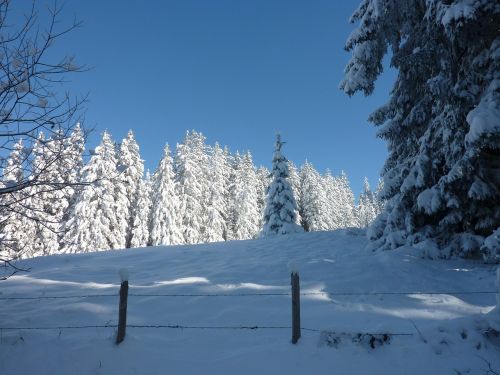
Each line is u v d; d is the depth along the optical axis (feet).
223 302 29.53
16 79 16.63
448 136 38.73
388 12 43.27
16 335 21.39
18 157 18.13
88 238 114.73
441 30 38.40
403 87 45.70
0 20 16.14
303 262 40.83
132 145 150.51
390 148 51.62
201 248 57.11
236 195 186.70
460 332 20.12
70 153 18.61
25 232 90.84
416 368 18.28
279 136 107.24
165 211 137.90
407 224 42.73
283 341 21.63
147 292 32.60
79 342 21.18
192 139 188.24
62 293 33.60
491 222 38.04
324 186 229.86
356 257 41.93
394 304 28.22
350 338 20.71
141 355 20.08
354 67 46.52
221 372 18.94
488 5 32.17
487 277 33.40
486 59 37.04
